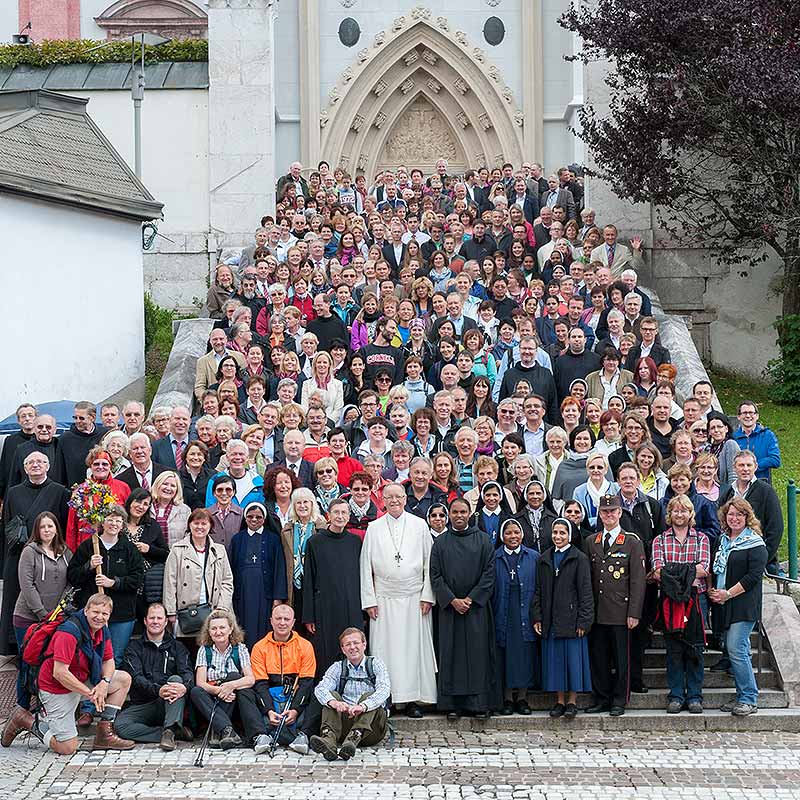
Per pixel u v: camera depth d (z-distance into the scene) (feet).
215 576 37.93
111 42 88.79
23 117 64.28
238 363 51.19
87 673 35.70
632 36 67.51
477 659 37.78
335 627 37.93
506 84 102.63
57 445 44.29
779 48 63.26
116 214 64.90
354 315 56.34
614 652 38.27
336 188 77.97
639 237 71.26
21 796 31.83
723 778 33.45
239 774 33.63
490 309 55.06
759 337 73.77
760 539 38.27
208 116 84.94
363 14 101.81
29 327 58.49
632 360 51.75
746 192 69.15
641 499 39.60
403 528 38.70
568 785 32.94
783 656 39.60
